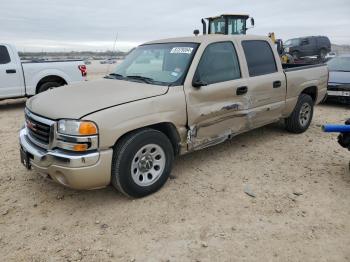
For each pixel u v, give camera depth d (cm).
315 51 2836
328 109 954
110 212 387
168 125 434
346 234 345
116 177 387
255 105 542
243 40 536
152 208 394
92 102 385
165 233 348
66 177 362
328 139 646
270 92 565
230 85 493
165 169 430
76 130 355
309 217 376
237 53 519
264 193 430
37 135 399
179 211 387
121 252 320
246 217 375
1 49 946
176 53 483
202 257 312
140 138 394
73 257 313
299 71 632
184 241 335
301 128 671
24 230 355
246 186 446
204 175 481
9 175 484
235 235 344
